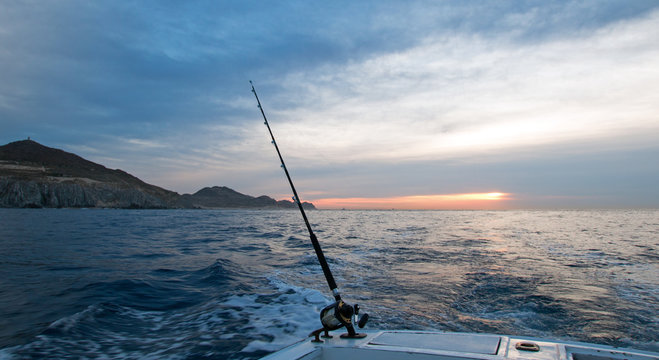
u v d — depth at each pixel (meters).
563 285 6.94
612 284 7.02
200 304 5.89
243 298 6.04
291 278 7.97
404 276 8.05
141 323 4.91
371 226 31.80
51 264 9.93
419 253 11.95
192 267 9.59
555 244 14.80
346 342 2.35
